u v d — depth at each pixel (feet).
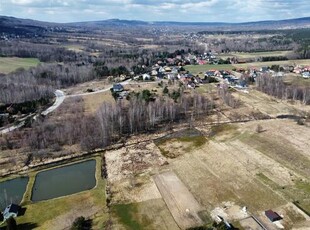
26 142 298.35
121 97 431.84
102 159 280.51
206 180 237.25
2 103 411.34
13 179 250.37
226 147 293.02
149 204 210.38
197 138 319.47
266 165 255.91
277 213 195.00
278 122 356.79
